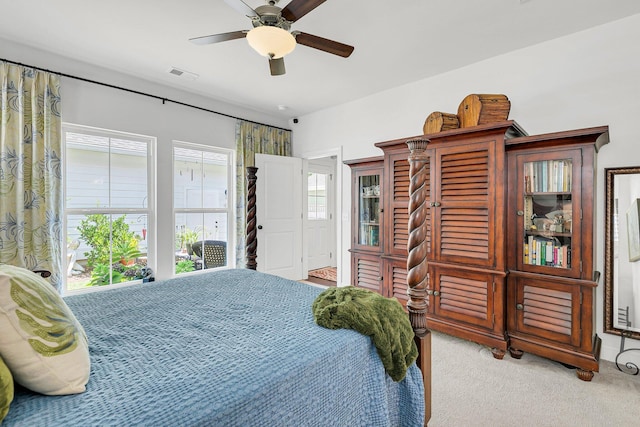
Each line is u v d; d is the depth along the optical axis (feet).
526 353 8.50
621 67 8.03
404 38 8.91
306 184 17.06
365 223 11.84
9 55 9.22
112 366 3.29
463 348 8.80
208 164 14.17
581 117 8.59
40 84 9.61
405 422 4.99
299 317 4.87
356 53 9.78
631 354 7.85
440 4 7.39
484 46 9.38
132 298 5.82
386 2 7.29
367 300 5.08
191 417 2.53
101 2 7.41
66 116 10.26
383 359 4.49
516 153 8.09
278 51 6.51
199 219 13.91
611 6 7.48
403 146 10.02
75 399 2.72
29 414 2.51
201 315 4.92
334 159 21.36
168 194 12.67
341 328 4.43
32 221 9.43
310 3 5.74
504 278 8.04
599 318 8.32
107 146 11.39
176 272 13.15
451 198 8.82
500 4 7.39
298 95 13.60
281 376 3.20
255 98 13.92
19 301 2.76
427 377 5.47
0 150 9.02
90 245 11.09
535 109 9.32
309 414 3.46
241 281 7.13
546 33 8.68
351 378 4.06
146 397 2.74
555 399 6.47
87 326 4.44
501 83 9.94
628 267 7.98
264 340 3.98
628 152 7.98
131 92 11.64
